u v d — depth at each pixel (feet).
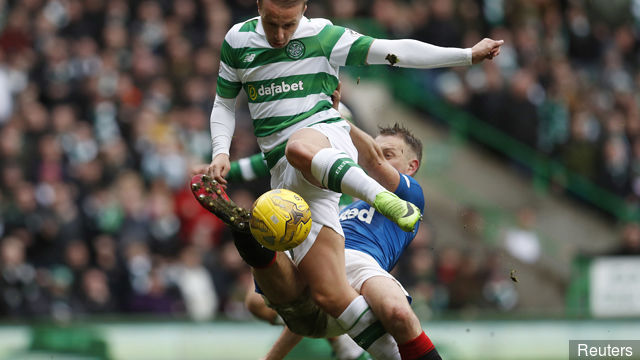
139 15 127.54
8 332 87.45
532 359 89.15
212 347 89.45
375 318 40.32
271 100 39.91
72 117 114.01
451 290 102.68
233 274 99.50
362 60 40.04
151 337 89.15
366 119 125.18
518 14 135.85
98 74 118.62
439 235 124.16
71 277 96.32
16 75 118.21
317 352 88.43
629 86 139.23
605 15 142.61
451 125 131.34
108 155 108.37
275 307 42.60
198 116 117.29
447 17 128.47
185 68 122.42
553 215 130.62
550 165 130.93
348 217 46.24
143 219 101.91
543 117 130.82
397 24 128.57
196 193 38.55
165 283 95.96
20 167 107.04
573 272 105.29
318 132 39.17
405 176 45.37
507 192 130.72
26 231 98.78
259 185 101.04
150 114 113.80
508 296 104.47
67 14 126.52
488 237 124.88
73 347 87.97
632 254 103.65
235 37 40.47
